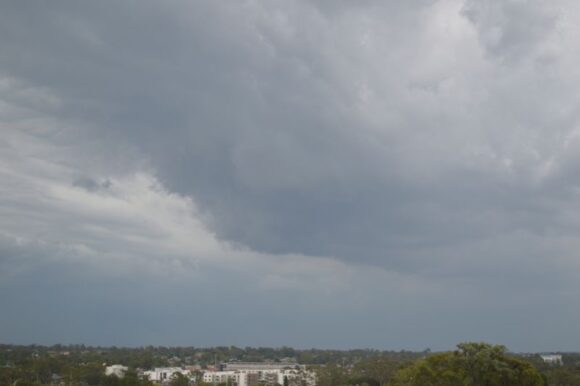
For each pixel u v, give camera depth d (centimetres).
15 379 19038
